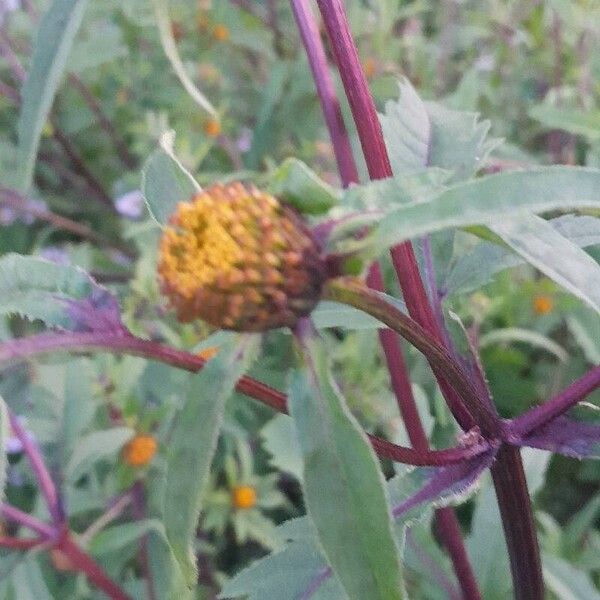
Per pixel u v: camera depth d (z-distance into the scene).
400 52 0.26
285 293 0.06
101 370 0.18
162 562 0.17
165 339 0.20
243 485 0.19
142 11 0.27
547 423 0.08
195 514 0.06
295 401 0.06
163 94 0.28
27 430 0.16
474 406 0.08
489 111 0.27
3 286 0.07
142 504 0.17
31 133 0.08
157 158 0.08
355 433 0.06
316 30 0.10
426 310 0.09
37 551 0.15
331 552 0.06
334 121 0.10
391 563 0.06
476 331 0.20
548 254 0.06
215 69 0.28
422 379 0.19
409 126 0.11
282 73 0.26
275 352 0.21
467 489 0.08
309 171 0.06
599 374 0.08
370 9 0.26
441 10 0.30
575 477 0.22
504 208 0.05
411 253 0.09
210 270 0.06
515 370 0.22
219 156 0.28
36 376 0.17
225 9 0.28
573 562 0.17
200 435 0.06
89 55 0.26
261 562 0.10
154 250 0.21
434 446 0.16
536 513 0.19
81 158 0.31
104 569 0.17
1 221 0.29
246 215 0.06
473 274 0.10
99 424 0.17
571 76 0.24
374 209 0.06
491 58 0.28
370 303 0.06
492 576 0.14
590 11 0.23
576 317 0.20
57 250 0.28
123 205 0.28
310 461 0.06
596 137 0.17
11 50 0.28
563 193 0.05
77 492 0.17
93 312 0.07
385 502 0.06
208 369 0.06
